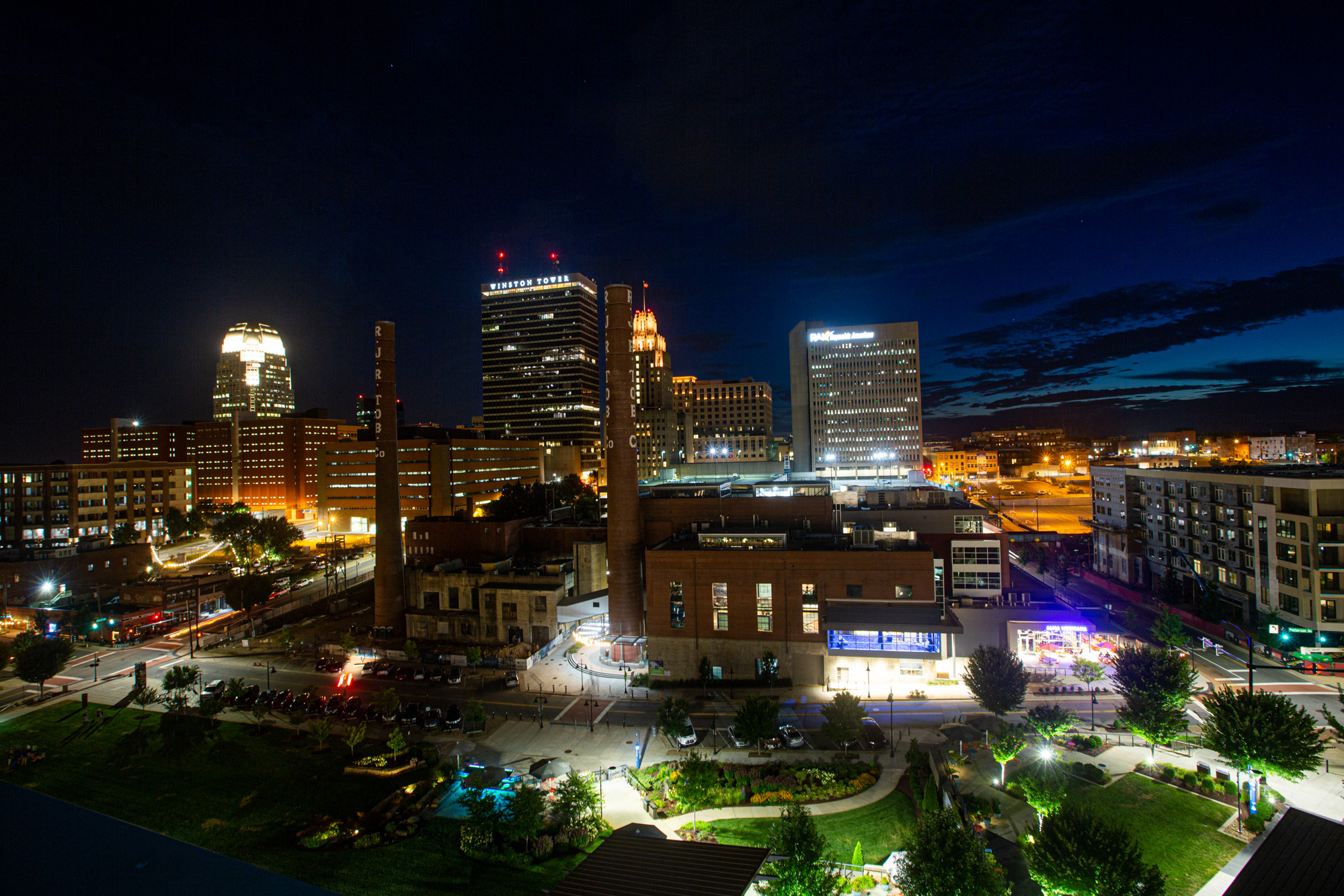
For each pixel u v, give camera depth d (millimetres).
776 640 75875
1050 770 46469
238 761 58750
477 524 107500
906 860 35406
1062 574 119812
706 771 46438
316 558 157625
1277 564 81250
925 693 69438
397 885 41250
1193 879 40031
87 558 120125
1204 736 50156
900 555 73688
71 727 67250
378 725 65562
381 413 95750
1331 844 26531
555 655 87000
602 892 29703
